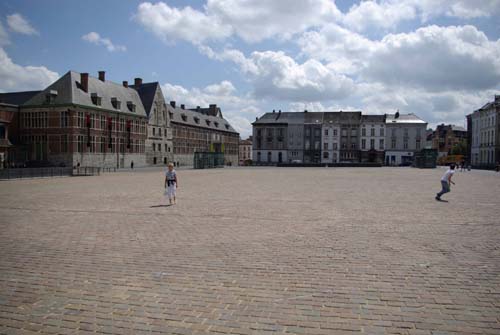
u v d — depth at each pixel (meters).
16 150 58.62
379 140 94.44
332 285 5.82
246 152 155.75
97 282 5.99
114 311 4.93
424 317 4.72
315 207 14.37
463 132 124.38
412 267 6.68
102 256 7.46
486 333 4.32
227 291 5.59
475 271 6.46
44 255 7.55
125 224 10.88
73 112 58.75
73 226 10.58
